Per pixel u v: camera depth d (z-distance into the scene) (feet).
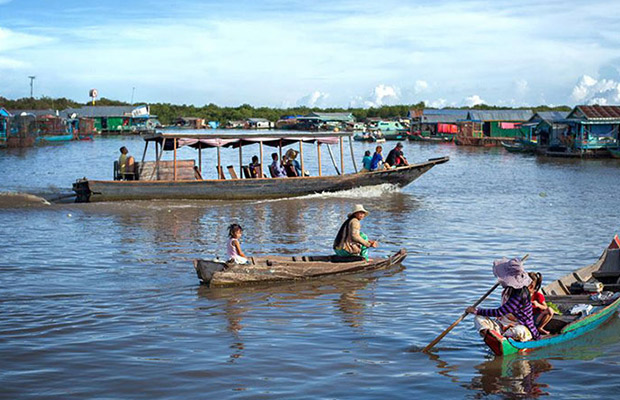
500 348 27.78
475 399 23.56
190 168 82.33
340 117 404.98
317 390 24.17
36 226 61.11
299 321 32.83
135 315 33.71
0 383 24.57
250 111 553.64
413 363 27.12
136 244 52.85
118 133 337.31
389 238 55.88
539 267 44.83
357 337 30.37
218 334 30.68
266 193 80.38
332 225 62.69
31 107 402.11
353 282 40.93
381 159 88.48
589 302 33.96
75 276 41.98
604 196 87.40
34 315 33.53
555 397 23.84
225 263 39.93
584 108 175.32
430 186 99.96
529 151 196.95
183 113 540.52
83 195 77.66
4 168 132.46
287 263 41.22
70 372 25.77
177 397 23.45
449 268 44.45
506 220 66.03
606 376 25.91
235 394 23.75
